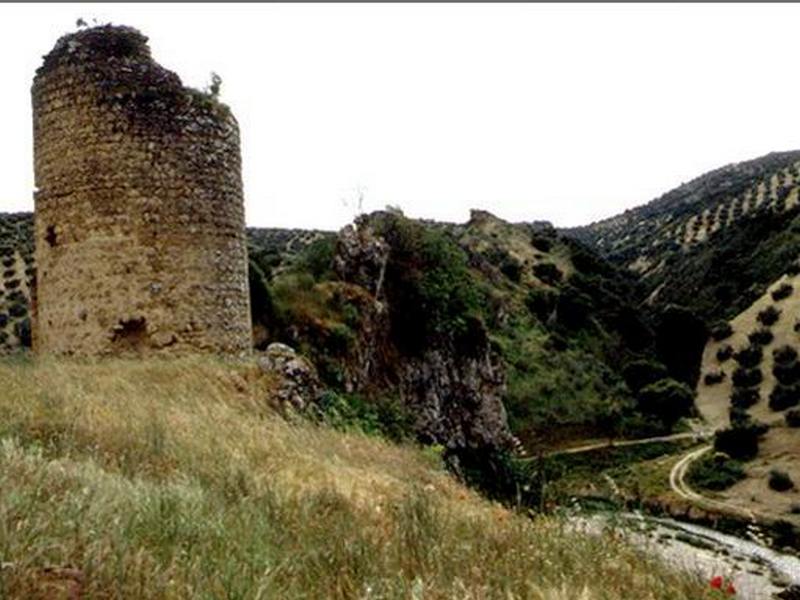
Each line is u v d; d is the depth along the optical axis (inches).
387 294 1157.1
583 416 2317.9
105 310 622.8
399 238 1226.0
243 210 697.6
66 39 641.6
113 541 179.0
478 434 1195.3
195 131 653.3
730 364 2748.5
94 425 356.2
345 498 294.4
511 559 216.7
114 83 632.4
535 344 2640.3
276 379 589.9
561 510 277.9
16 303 2103.8
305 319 978.7
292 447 403.2
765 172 5049.2
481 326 1263.5
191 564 175.9
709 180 5826.8
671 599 209.9
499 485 853.8
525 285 3169.3
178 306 632.4
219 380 552.1
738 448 1918.1
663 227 4968.0
